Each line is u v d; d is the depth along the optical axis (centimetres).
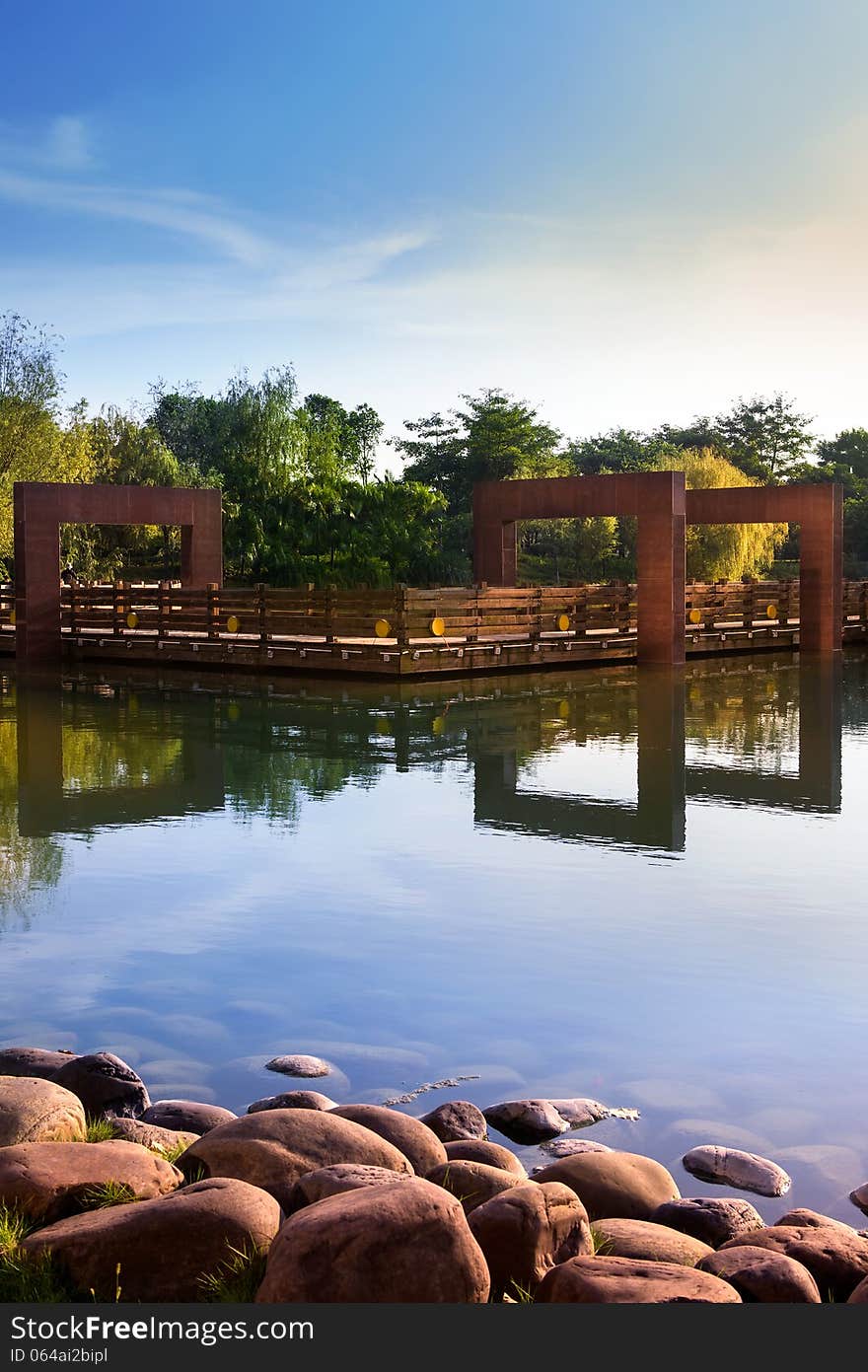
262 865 829
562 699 1838
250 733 1466
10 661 2567
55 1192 364
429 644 2158
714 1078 489
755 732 1488
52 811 1011
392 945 655
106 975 608
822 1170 420
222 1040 529
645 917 707
